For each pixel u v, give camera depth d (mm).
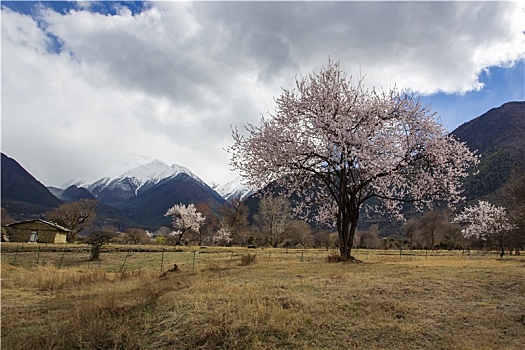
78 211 75312
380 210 24547
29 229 57906
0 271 20109
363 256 30203
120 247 41000
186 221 66625
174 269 17922
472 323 8172
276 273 14945
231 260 24344
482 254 38812
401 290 10914
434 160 20734
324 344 7281
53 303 12086
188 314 8734
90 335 8266
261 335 7582
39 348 7902
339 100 20891
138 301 10062
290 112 22219
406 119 21172
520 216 36875
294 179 22250
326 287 11445
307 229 63656
